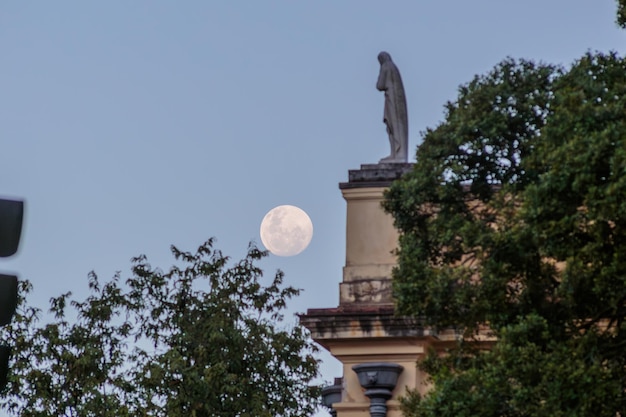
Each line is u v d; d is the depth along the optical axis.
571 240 47.00
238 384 111.88
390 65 68.00
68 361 112.50
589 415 45.47
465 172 51.38
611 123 46.47
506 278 48.50
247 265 119.50
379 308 62.88
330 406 64.25
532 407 46.03
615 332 49.25
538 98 51.00
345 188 65.62
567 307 48.72
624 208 44.47
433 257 51.97
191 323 116.12
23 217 28.22
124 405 108.44
